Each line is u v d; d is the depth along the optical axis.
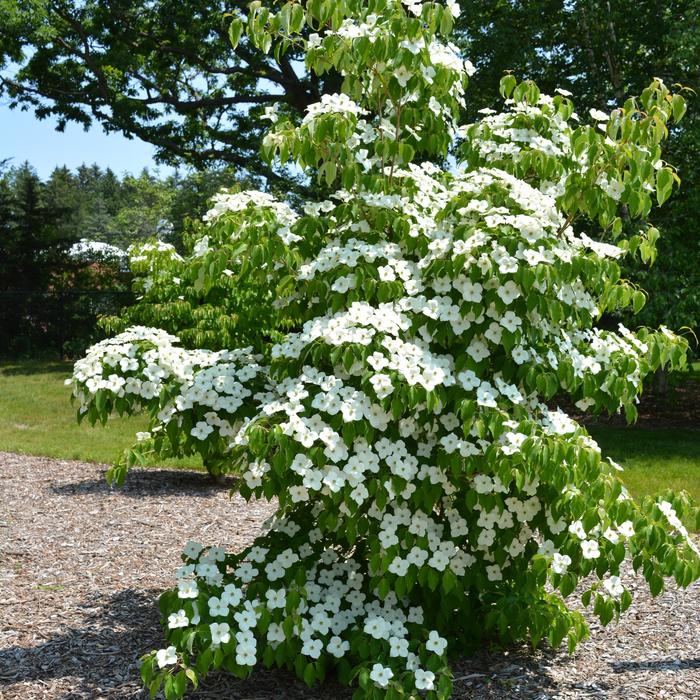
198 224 6.17
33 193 23.39
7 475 7.95
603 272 3.25
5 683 3.43
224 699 3.26
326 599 3.35
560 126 3.64
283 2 3.69
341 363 3.22
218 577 3.34
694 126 10.52
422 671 2.98
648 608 4.36
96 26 16.33
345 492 2.97
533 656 3.70
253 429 2.89
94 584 4.74
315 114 3.26
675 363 3.55
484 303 3.18
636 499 6.77
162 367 3.34
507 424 3.04
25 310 20.64
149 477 7.87
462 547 3.47
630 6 11.23
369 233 3.44
